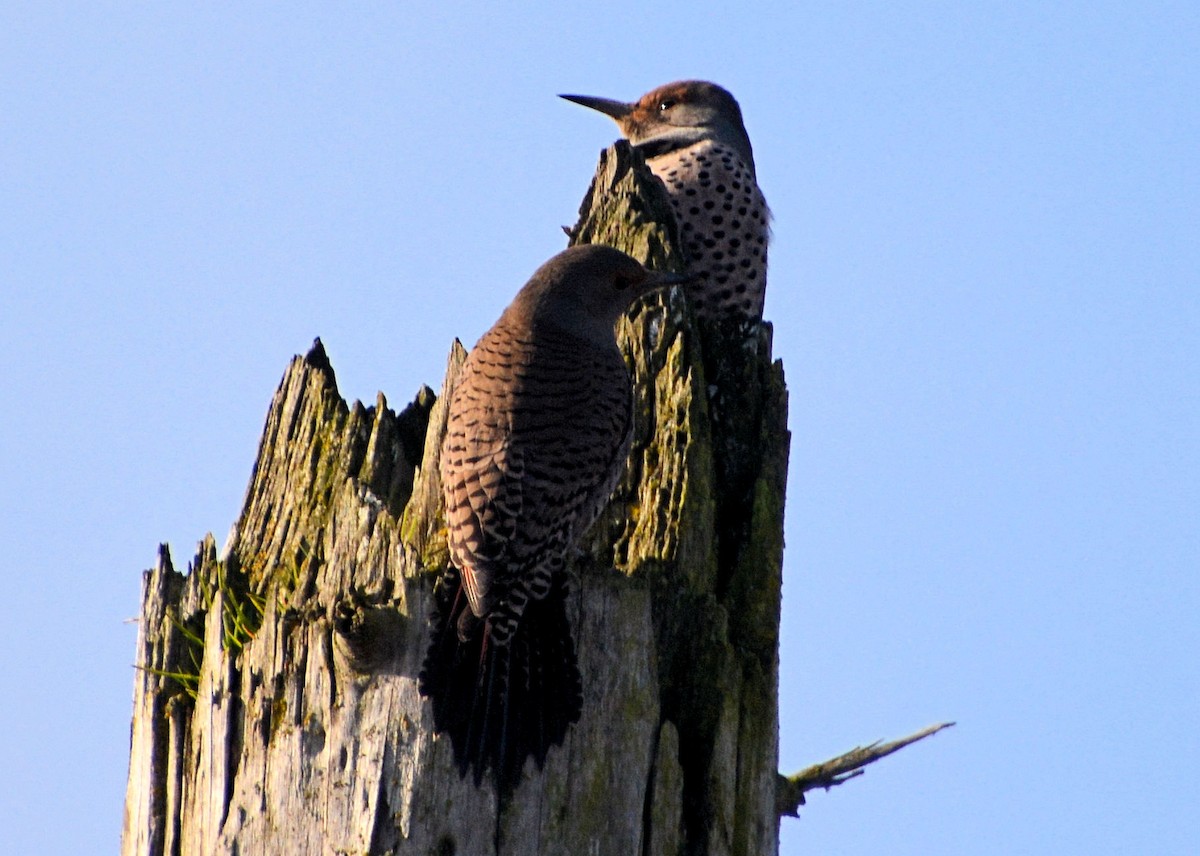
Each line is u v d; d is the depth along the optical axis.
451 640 10.30
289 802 10.01
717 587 11.91
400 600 10.19
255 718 10.29
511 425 11.19
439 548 11.58
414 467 12.62
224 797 10.31
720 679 11.14
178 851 10.68
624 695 10.44
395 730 9.91
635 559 11.65
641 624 10.61
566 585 10.67
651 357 12.73
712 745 10.91
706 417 12.40
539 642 10.48
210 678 10.69
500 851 9.87
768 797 11.12
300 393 13.00
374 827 9.74
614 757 10.28
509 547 10.65
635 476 12.22
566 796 10.10
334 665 10.16
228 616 10.89
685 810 10.73
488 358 11.79
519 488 10.91
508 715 10.15
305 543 11.98
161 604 11.58
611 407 11.70
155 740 11.03
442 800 9.82
